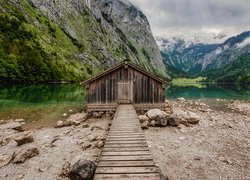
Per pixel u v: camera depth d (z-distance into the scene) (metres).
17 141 19.52
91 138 20.19
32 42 142.62
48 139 21.50
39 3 185.25
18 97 54.50
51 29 172.88
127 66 32.16
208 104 53.38
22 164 15.59
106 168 11.97
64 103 47.59
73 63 161.75
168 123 25.39
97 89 32.66
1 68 106.25
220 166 15.54
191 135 22.42
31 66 123.69
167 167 15.16
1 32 131.38
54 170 14.73
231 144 20.34
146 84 32.75
